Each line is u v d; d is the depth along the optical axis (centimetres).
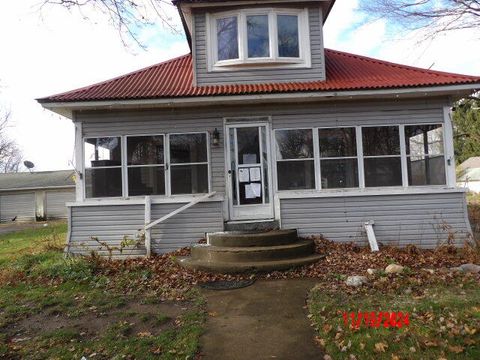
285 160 940
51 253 917
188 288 654
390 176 931
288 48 1009
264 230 890
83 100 868
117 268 778
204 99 882
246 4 988
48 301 610
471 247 861
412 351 396
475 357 378
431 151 936
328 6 1037
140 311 555
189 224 926
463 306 504
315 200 925
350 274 687
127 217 928
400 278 636
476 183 3244
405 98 932
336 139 941
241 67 995
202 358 411
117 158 943
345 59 1142
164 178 941
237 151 948
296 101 927
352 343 421
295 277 702
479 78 881
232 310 549
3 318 544
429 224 915
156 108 942
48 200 3055
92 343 452
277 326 487
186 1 968
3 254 1111
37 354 429
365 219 920
